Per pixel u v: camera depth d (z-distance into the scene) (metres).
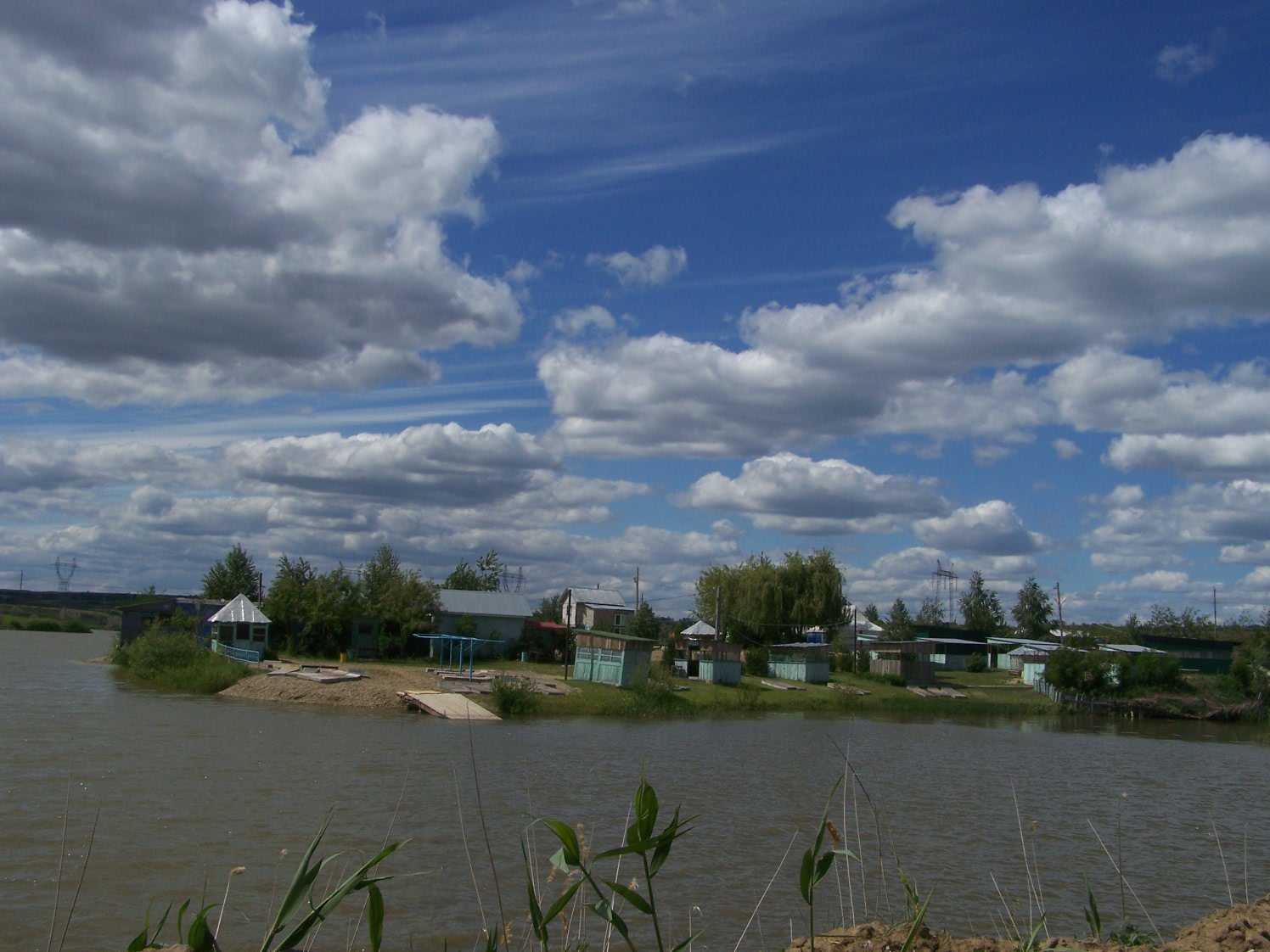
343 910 14.48
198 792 23.41
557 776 28.61
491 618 77.81
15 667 64.69
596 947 12.42
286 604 73.38
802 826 22.17
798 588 90.69
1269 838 23.61
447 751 32.84
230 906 14.66
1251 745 51.22
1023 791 30.45
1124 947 8.50
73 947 13.00
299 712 44.53
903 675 78.88
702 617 95.50
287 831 19.62
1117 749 46.09
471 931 13.32
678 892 16.14
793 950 8.02
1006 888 17.41
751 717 56.03
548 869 17.08
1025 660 88.44
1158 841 22.86
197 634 67.56
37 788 23.08
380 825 20.44
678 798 25.58
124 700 45.72
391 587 74.94
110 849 17.84
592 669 63.12
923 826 23.33
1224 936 8.34
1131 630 101.44
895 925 8.82
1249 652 71.94
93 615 187.12
